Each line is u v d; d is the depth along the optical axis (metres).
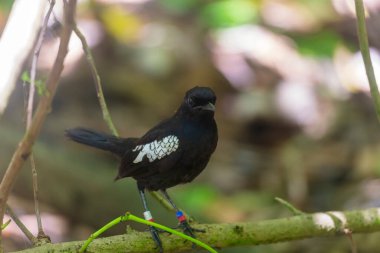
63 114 15.35
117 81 16.58
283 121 16.06
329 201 13.50
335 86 16.34
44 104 4.75
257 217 12.88
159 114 16.33
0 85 6.96
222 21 16.66
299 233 7.61
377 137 14.91
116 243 6.89
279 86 16.62
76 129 9.08
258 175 14.64
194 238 6.98
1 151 11.25
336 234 7.75
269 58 17.03
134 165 8.14
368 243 11.11
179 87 16.81
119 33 17.30
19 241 11.21
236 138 16.06
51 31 7.42
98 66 16.56
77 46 16.28
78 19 16.97
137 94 16.53
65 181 11.80
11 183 5.23
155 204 11.78
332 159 14.48
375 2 16.50
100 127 15.36
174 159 7.88
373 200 12.91
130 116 16.00
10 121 12.71
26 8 7.01
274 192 14.02
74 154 13.05
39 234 6.71
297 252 11.34
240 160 15.20
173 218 11.68
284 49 17.12
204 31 17.53
